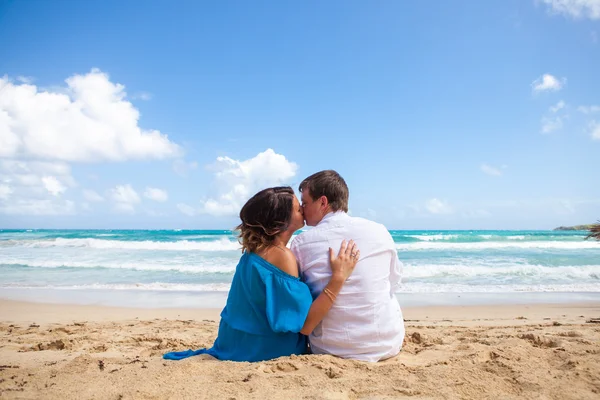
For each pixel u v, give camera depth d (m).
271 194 2.71
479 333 4.63
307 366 2.48
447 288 10.55
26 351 3.95
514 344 3.52
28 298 8.80
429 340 3.96
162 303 8.34
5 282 11.24
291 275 2.61
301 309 2.57
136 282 11.36
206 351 2.99
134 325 5.88
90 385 2.31
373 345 2.66
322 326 2.69
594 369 2.46
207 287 10.51
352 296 2.64
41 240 23.38
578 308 7.64
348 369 2.47
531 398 2.06
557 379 2.30
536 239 27.70
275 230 2.66
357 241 2.67
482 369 2.52
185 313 7.30
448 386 2.23
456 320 6.50
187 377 2.38
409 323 6.18
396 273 2.85
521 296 9.24
